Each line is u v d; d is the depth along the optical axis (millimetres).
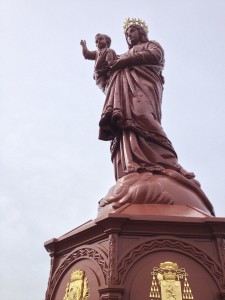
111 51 23938
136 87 21000
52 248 14156
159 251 11008
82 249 12430
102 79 23688
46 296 13031
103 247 11492
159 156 18188
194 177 17578
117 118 19156
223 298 10109
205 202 16438
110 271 10320
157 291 10141
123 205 13562
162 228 11406
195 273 10609
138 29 25281
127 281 10266
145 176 15789
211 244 11273
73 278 11984
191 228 11461
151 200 14070
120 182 15695
